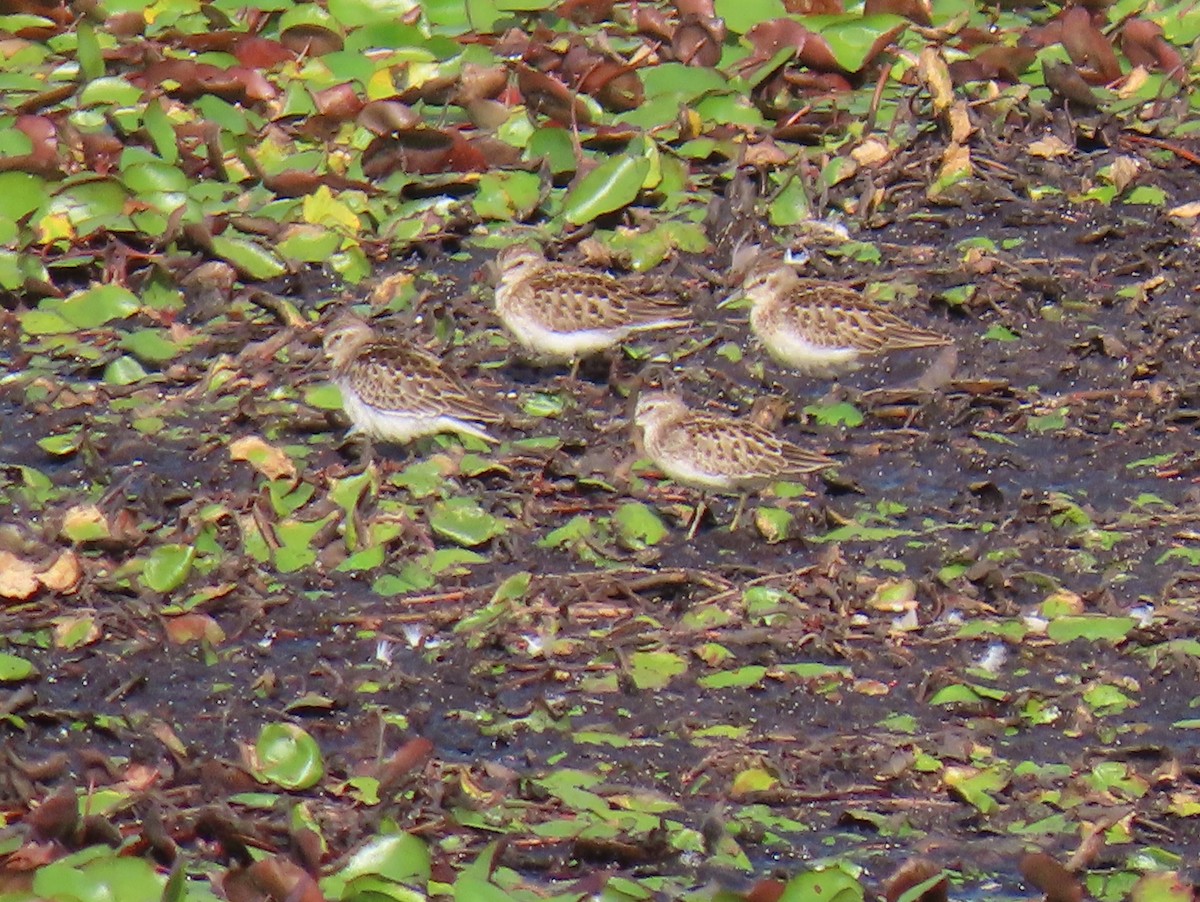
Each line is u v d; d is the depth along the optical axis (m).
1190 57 21.98
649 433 15.09
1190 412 16.41
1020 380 17.09
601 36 22.09
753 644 13.56
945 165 20.34
